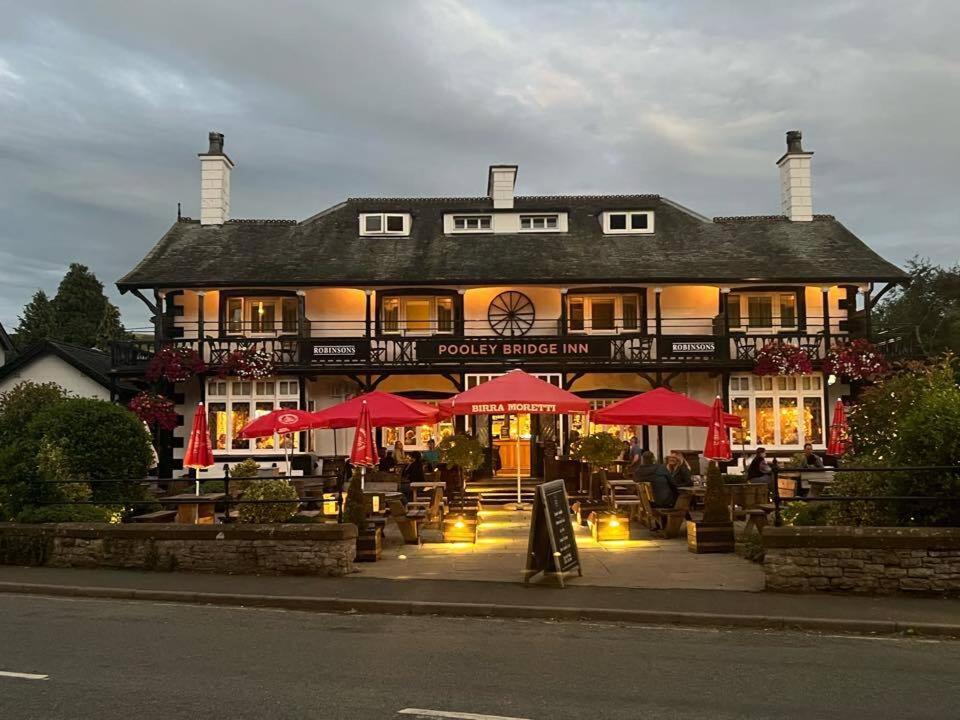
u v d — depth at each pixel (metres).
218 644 7.57
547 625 8.58
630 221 26.69
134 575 11.17
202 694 5.92
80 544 11.80
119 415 14.51
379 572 11.27
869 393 13.70
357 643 7.64
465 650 7.38
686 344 23.41
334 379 24.48
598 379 24.80
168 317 24.69
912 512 10.44
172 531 11.52
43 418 14.09
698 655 7.24
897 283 23.69
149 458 14.89
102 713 5.47
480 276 23.77
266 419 17.22
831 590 9.74
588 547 13.38
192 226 27.14
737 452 23.62
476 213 26.69
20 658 6.99
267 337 24.12
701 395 24.42
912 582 9.59
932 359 15.69
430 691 6.03
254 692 5.97
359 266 24.56
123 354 23.97
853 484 11.39
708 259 24.78
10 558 12.02
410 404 17.48
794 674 6.61
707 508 12.83
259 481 12.90
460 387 23.89
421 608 9.23
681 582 10.44
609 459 17.16
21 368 25.27
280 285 23.61
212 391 23.77
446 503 16.88
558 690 6.09
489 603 9.24
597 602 9.28
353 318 24.81
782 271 23.89
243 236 26.48
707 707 5.70
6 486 12.92
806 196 27.27
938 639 7.99
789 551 9.84
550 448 22.72
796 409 23.88
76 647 7.41
